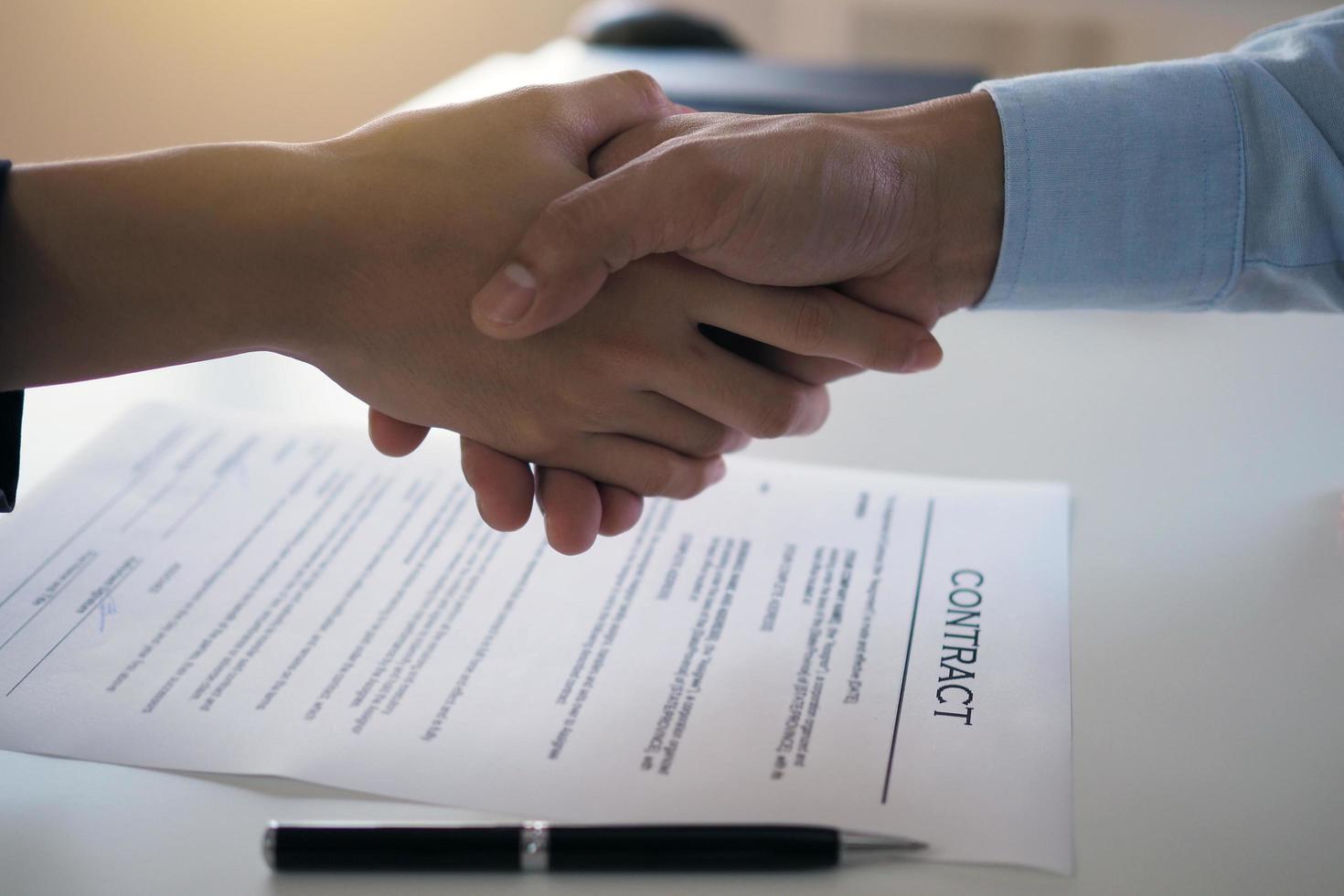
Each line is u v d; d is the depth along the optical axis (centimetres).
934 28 231
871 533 64
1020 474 69
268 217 57
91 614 57
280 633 56
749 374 63
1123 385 80
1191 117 64
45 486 69
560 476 64
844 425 77
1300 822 43
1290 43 66
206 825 44
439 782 46
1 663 53
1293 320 89
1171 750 47
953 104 66
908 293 67
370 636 56
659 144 66
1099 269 66
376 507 68
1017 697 50
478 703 51
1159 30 212
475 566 62
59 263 56
